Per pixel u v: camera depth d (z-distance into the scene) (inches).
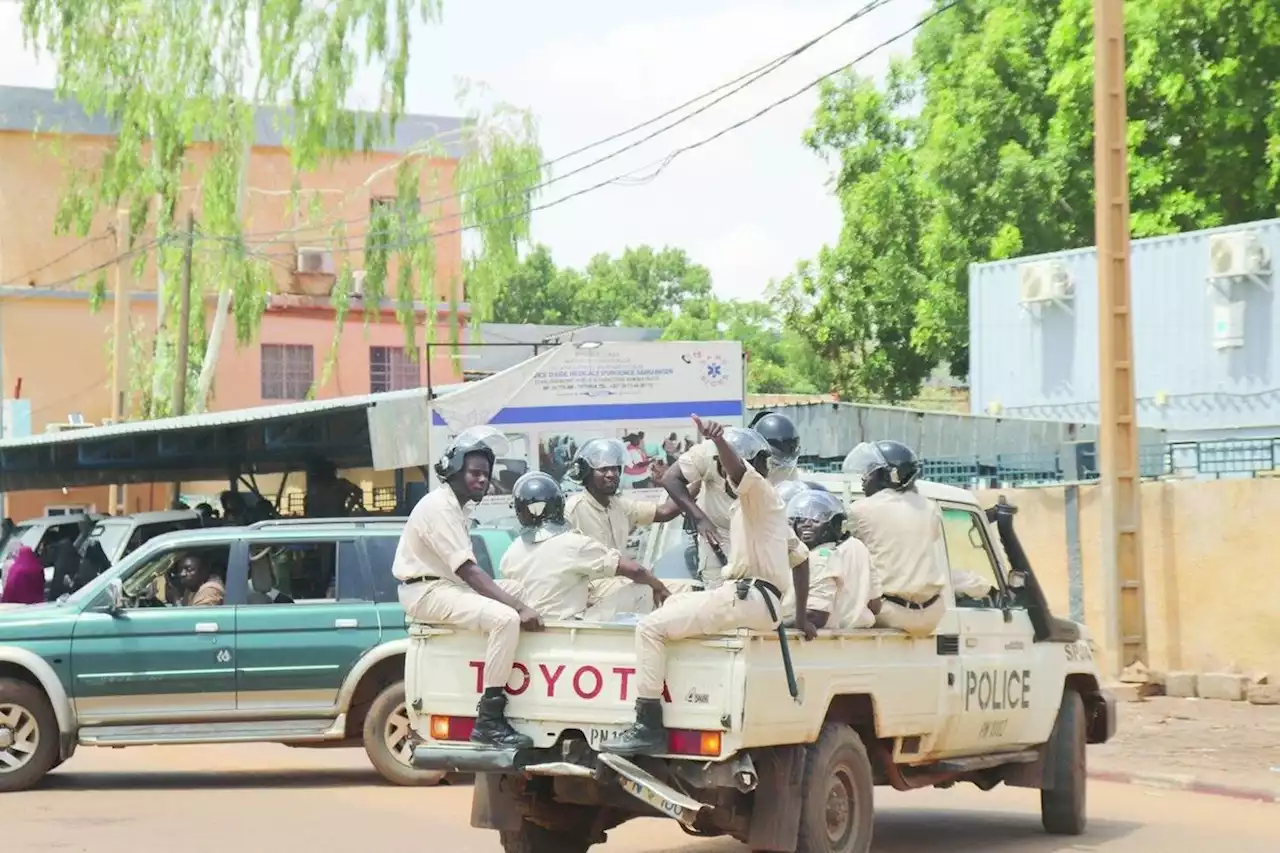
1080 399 1027.3
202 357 1545.3
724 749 302.5
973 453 964.6
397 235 1422.2
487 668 323.0
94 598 517.3
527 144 1417.3
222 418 914.7
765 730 309.0
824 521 358.3
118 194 1366.9
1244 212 1235.9
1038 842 419.5
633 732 307.6
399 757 520.4
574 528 362.3
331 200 1667.1
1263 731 630.5
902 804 499.2
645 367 792.9
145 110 1339.8
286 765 586.6
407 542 338.3
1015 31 1337.4
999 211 1315.2
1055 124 1282.0
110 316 1637.6
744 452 321.1
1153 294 983.6
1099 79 738.8
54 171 1624.0
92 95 1336.1
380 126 1357.0
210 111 1337.4
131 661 513.0
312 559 536.1
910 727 360.8
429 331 1419.8
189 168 1444.4
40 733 510.6
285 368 1638.8
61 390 1619.1
